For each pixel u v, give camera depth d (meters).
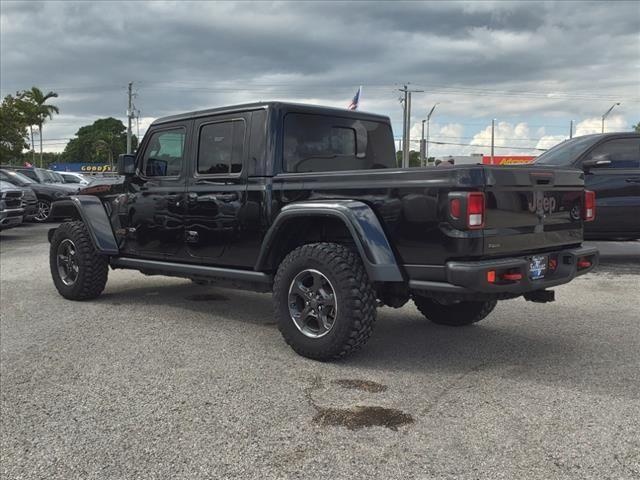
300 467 2.82
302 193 4.58
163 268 5.83
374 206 4.17
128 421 3.37
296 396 3.71
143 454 2.98
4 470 2.85
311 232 4.83
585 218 4.79
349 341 4.20
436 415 3.40
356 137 5.64
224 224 5.14
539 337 5.08
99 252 6.36
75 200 6.49
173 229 5.67
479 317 5.33
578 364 4.31
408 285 4.05
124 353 4.68
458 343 4.91
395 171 4.07
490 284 3.76
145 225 5.98
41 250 11.72
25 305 6.54
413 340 5.01
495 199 3.88
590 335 5.12
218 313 6.11
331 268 4.20
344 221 4.18
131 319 5.84
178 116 5.65
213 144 5.29
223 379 4.04
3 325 5.62
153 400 3.68
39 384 4.00
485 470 2.76
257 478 2.73
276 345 4.88
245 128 5.03
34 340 5.08
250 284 5.15
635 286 7.32
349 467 2.81
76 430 3.27
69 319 5.85
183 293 7.26
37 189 18.00
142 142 6.06
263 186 4.82
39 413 3.51
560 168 4.48
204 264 5.46
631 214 8.11
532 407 3.49
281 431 3.21
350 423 3.30
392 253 4.07
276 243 4.75
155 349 4.78
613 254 9.92
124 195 6.22
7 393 3.84
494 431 3.17
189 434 3.19
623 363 4.32
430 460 2.86
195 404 3.60
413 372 4.16
